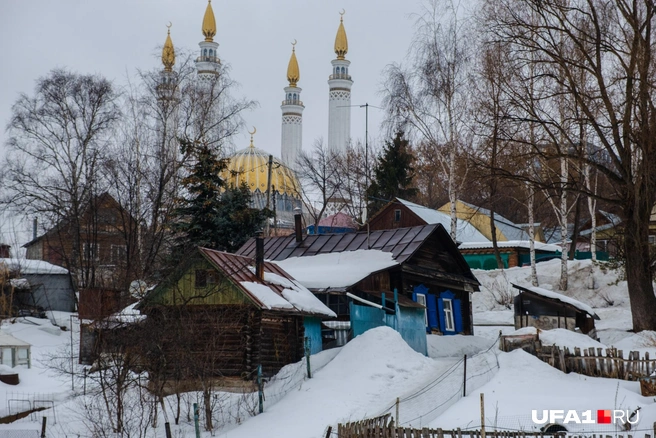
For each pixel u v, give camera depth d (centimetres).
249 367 2731
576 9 3275
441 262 3831
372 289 3341
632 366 2527
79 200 5006
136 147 4997
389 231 3819
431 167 7594
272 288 2939
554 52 3638
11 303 4997
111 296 3303
